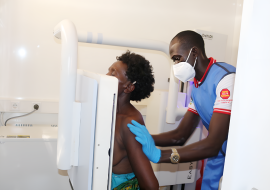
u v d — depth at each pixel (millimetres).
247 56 390
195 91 1515
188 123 1749
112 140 774
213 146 1274
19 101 1967
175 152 1266
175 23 2391
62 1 2020
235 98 411
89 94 785
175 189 2027
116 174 1253
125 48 2250
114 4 2166
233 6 2596
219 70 1311
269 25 373
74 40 890
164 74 2404
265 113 384
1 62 1946
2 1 1887
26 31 1966
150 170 1174
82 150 866
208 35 1698
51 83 2082
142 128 1229
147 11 2279
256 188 400
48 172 1741
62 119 895
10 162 1660
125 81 1387
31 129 1909
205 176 1566
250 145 400
